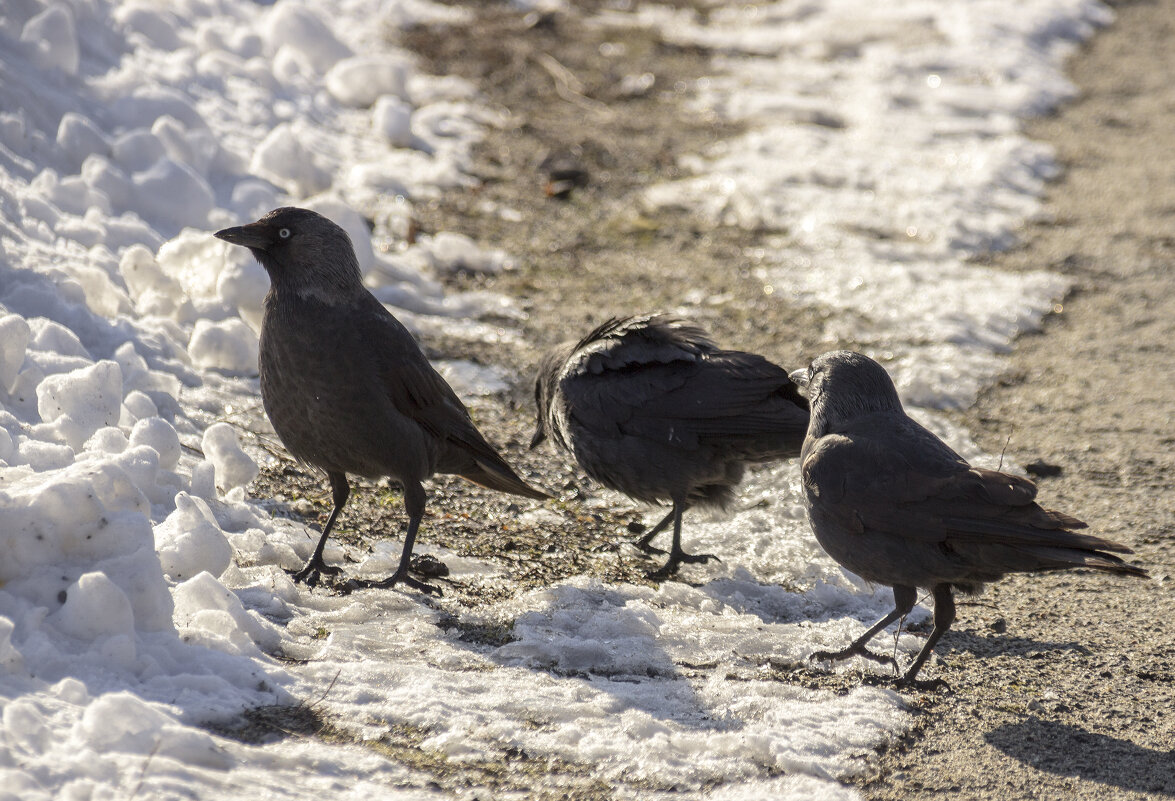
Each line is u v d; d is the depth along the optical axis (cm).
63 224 1322
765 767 701
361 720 681
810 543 1118
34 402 995
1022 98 2748
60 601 684
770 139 2381
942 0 3506
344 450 910
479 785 636
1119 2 3772
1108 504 1200
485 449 984
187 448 1058
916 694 833
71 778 538
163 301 1297
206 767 589
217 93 1925
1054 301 1781
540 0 3100
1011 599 1017
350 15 2611
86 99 1633
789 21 3281
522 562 1022
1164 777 733
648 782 668
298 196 1736
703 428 1028
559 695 757
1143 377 1541
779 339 1577
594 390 1058
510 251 1802
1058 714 812
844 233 1975
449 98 2350
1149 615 985
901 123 2552
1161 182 2327
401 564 920
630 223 1961
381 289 1557
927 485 818
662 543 1113
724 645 880
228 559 843
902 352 1558
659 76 2694
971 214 2084
